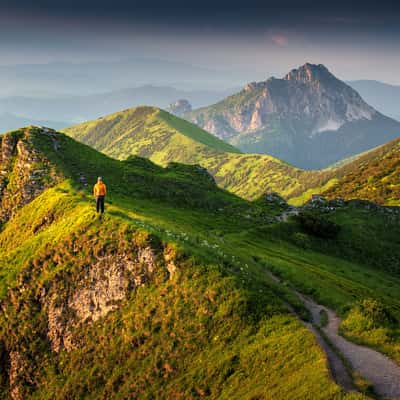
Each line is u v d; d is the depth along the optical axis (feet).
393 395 83.20
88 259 177.99
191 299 142.92
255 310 130.41
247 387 102.27
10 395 168.45
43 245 200.13
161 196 368.27
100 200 194.18
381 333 110.42
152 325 145.07
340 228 340.39
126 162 467.11
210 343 126.00
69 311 174.60
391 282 264.11
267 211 400.26
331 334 116.98
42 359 169.89
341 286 191.21
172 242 166.40
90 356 156.35
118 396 134.41
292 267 195.83
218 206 390.01
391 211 392.27
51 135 401.49
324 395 82.12
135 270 165.58
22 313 181.98
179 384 119.24
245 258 194.49
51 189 310.86
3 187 352.90
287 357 104.01
